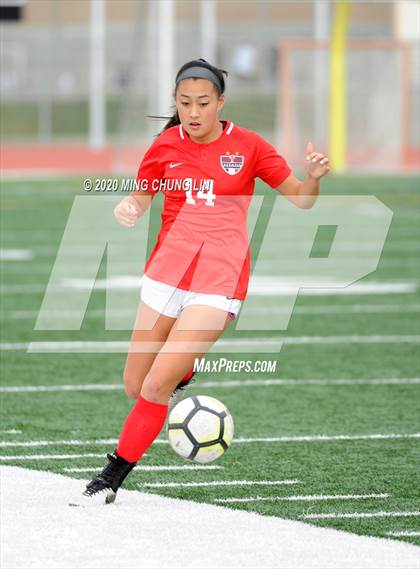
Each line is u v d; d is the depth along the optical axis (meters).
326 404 30.72
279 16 152.62
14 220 74.19
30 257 59.12
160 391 21.14
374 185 91.69
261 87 133.75
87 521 20.47
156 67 115.75
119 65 145.62
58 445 26.22
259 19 149.12
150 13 119.81
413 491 22.86
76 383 32.91
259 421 28.84
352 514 21.22
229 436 21.83
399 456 25.61
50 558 18.44
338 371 34.91
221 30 150.62
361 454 25.78
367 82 107.56
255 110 122.44
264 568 18.08
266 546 19.17
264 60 138.38
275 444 26.62
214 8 146.00
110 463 21.61
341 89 99.50
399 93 107.62
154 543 19.27
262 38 141.00
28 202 83.56
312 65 108.38
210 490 22.80
